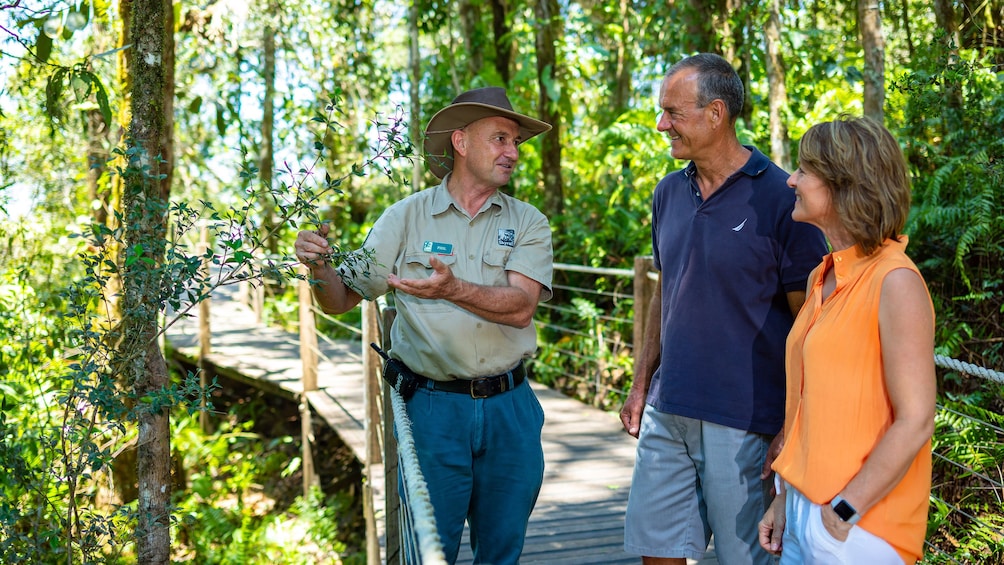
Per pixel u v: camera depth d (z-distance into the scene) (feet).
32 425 12.10
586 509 13.58
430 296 7.43
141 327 7.77
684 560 8.23
